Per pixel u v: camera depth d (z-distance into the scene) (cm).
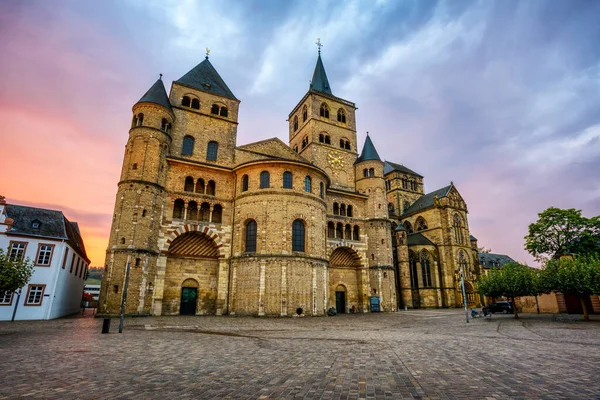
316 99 6900
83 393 886
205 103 5319
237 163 5203
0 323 3120
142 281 3853
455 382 1003
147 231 4009
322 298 4503
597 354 1501
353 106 7338
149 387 946
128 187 4031
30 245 3791
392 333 2475
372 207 6219
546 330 2650
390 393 894
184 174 4678
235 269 4428
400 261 7188
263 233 4381
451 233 7806
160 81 4753
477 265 8138
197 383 991
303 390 922
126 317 3631
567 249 5675
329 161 6550
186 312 4344
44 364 1253
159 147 4359
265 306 4103
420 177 10206
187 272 4450
